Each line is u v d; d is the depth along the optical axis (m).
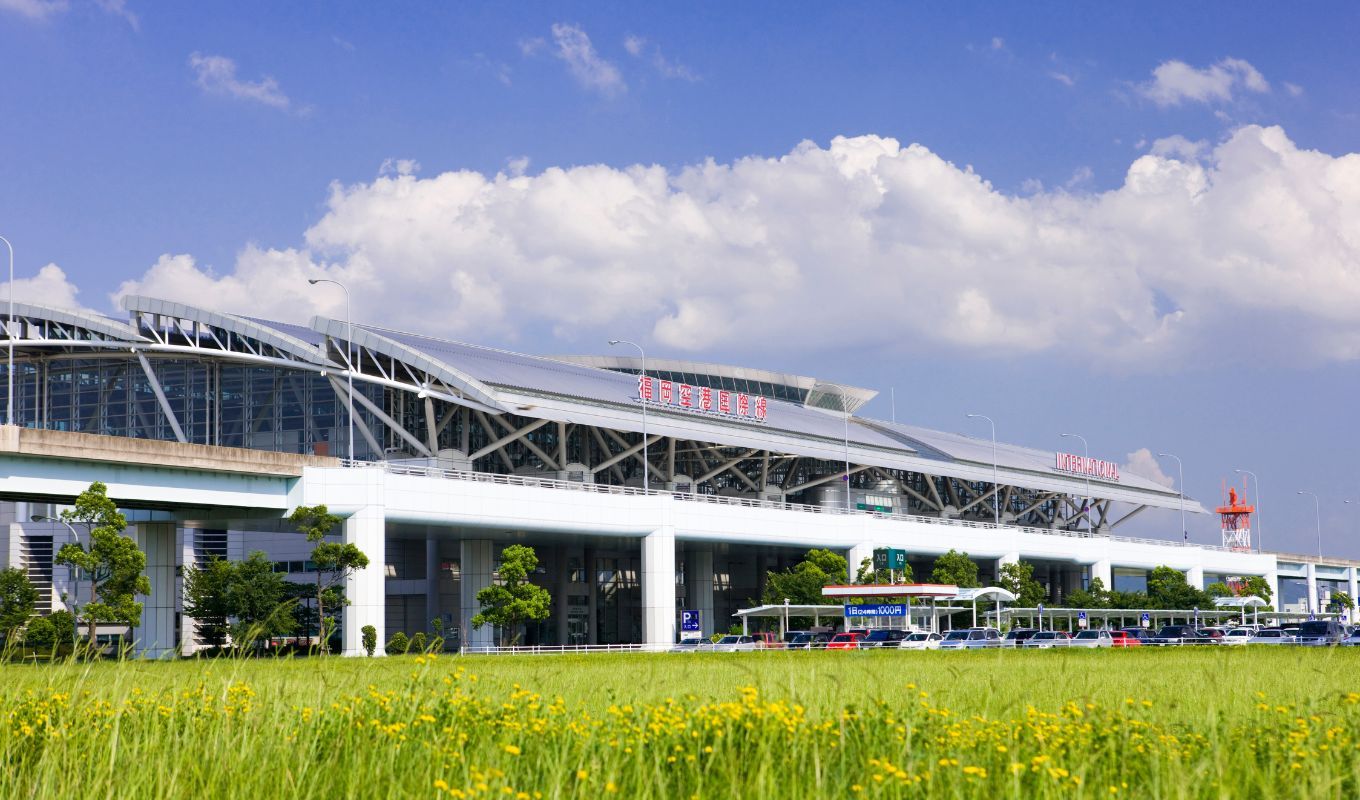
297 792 12.74
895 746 14.26
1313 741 14.62
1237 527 191.50
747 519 104.56
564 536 94.81
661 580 96.56
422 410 97.75
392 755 13.60
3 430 61.50
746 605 131.25
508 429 100.06
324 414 100.19
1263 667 32.91
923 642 81.81
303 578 108.25
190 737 14.74
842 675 25.97
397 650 77.88
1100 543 146.50
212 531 111.25
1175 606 134.38
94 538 64.88
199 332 102.31
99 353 104.25
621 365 153.62
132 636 78.19
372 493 78.06
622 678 28.27
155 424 105.06
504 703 18.23
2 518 109.12
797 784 12.56
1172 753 12.98
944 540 124.81
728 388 157.38
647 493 97.50
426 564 109.25
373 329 97.75
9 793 13.05
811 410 142.75
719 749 13.54
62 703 16.16
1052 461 170.62
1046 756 13.17
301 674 20.95
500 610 84.75
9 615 62.72
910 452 132.75
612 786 12.30
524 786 12.93
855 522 115.19
